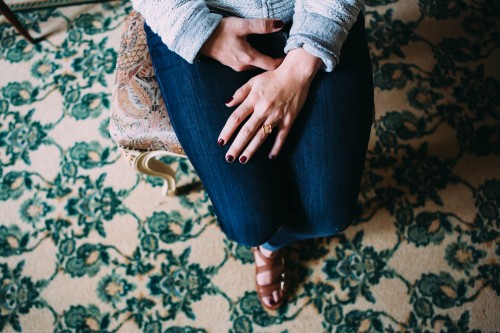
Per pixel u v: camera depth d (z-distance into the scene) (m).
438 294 1.00
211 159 0.64
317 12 0.61
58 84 1.25
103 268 1.06
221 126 0.63
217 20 0.59
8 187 1.14
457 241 1.04
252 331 0.99
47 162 1.16
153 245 1.07
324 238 1.06
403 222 1.06
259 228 0.71
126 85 0.72
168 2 0.58
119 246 1.08
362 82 0.66
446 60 1.21
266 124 0.63
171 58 0.64
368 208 1.08
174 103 0.64
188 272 1.05
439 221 1.05
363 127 0.67
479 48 1.22
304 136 0.66
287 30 0.68
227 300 1.02
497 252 1.02
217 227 1.08
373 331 0.98
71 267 1.06
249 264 1.04
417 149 1.12
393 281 1.01
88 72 1.25
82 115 1.20
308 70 0.62
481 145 1.11
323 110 0.65
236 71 0.65
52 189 1.13
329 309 1.00
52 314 1.02
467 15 1.26
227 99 0.63
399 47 1.23
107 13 1.33
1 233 1.10
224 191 0.66
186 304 1.02
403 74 1.19
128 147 0.76
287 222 0.76
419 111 1.15
